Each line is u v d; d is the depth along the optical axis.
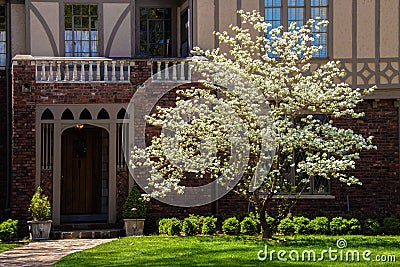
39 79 19.61
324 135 16.95
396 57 20.39
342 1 20.48
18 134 19.30
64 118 19.67
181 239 17.23
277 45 18.84
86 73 20.48
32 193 19.28
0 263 14.41
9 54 22.30
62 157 21.77
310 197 20.14
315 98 16.95
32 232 18.42
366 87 20.28
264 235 17.14
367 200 20.30
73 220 21.22
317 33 20.45
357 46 20.41
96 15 22.08
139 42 23.30
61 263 14.02
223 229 18.39
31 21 21.67
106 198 21.83
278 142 16.53
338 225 18.44
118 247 16.06
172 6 23.44
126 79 19.89
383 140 20.36
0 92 22.17
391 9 20.48
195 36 20.36
